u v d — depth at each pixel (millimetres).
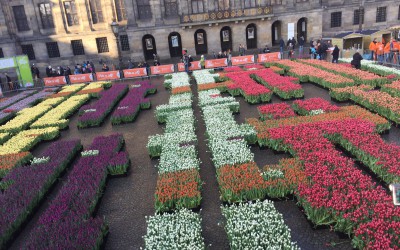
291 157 14422
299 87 22922
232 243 8781
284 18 50875
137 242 10172
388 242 8078
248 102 22922
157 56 46844
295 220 10328
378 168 11883
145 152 16844
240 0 49812
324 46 36125
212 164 14656
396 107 17078
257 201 10555
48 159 15789
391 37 35969
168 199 11062
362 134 14430
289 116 18156
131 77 38469
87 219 10773
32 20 49812
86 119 21703
